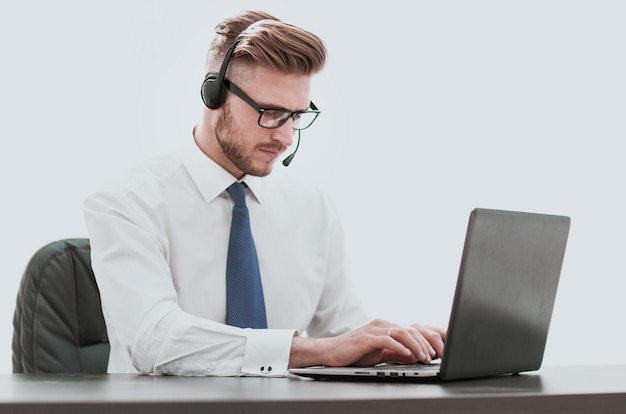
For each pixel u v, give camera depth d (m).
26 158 3.02
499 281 1.47
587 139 3.33
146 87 3.09
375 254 3.30
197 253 2.19
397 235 3.30
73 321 2.17
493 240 1.43
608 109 3.32
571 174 3.33
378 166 3.30
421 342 1.66
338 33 3.29
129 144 3.08
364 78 3.29
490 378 1.54
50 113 3.04
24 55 3.03
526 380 1.49
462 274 1.38
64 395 1.12
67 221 3.03
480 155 3.31
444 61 3.31
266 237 2.32
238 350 1.67
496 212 1.42
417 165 3.30
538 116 3.32
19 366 2.15
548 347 3.37
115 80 3.08
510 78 3.32
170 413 1.03
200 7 3.12
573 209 3.33
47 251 2.18
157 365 1.69
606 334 3.34
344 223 3.29
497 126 3.31
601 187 3.33
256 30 1.96
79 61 3.06
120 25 3.08
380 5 3.30
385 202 3.30
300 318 2.34
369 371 1.46
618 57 3.32
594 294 3.34
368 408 1.07
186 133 3.10
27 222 3.01
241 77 1.99
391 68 3.30
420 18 3.30
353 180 3.29
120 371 2.14
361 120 3.29
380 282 3.29
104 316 2.19
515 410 1.15
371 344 1.60
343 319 2.44
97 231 2.03
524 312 1.58
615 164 3.32
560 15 3.33
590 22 3.32
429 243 3.29
